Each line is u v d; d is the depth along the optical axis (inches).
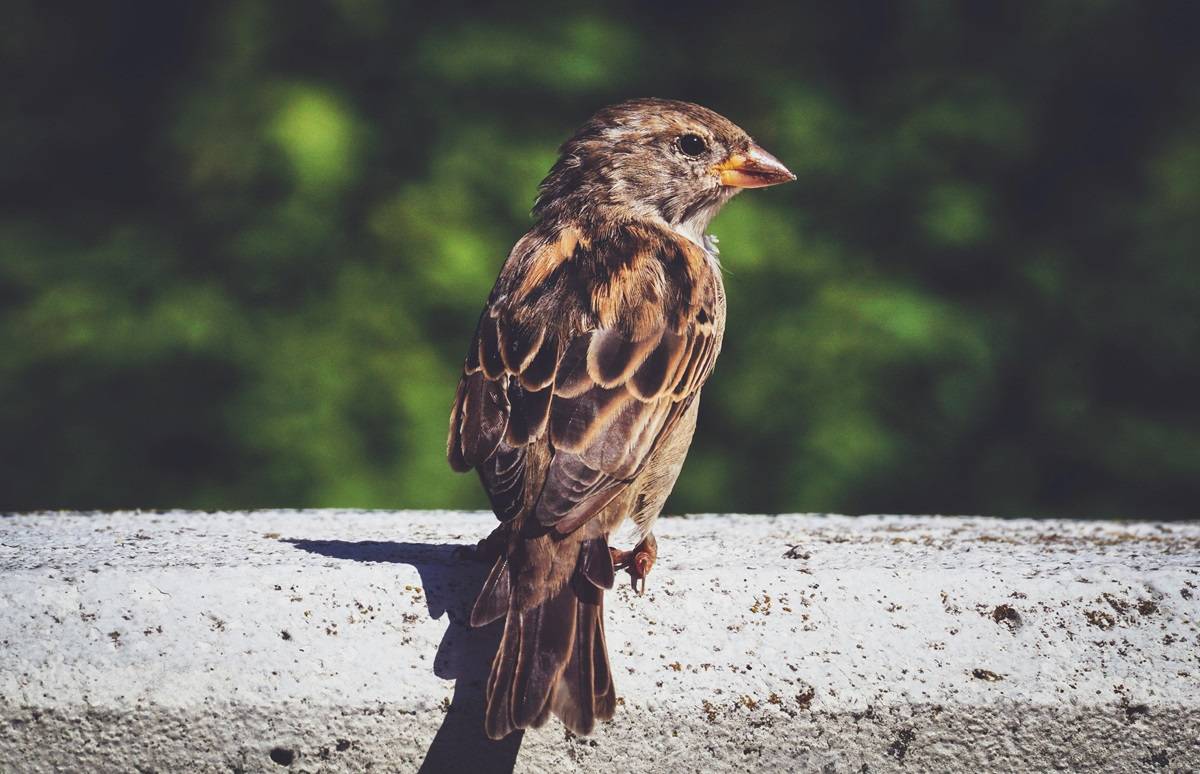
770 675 174.6
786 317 559.8
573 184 252.4
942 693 174.9
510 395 191.6
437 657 171.8
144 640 168.2
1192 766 177.2
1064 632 179.0
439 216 550.6
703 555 200.8
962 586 180.5
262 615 171.0
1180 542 223.6
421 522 240.8
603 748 172.4
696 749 173.3
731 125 255.8
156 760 166.1
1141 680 176.9
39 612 168.7
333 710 168.4
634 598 178.1
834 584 179.8
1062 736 175.9
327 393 532.1
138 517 241.9
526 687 164.6
